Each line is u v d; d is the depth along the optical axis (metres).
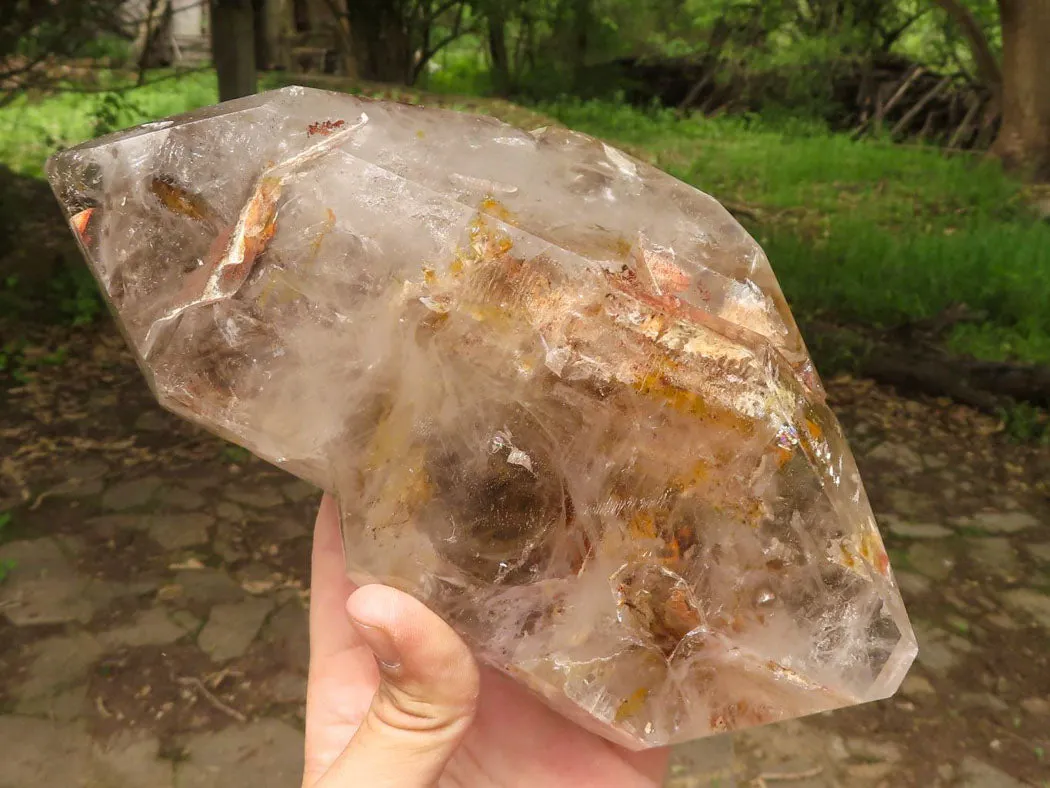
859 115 10.06
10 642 2.23
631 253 0.87
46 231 4.56
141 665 2.19
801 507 0.81
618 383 0.79
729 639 0.82
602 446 0.80
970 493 3.19
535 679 0.87
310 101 0.91
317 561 1.19
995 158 7.52
